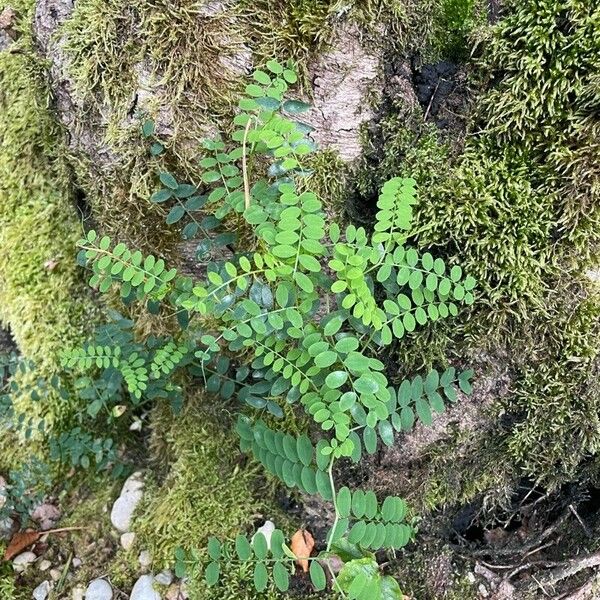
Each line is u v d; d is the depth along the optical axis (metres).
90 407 0.41
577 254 0.31
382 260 0.30
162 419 0.42
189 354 0.37
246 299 0.31
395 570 0.36
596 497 0.36
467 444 0.35
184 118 0.32
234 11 0.31
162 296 0.33
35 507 0.43
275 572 0.29
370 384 0.29
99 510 0.42
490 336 0.32
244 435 0.34
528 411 0.33
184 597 0.37
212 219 0.34
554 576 0.34
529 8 0.29
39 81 0.37
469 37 0.31
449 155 0.32
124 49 0.32
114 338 0.38
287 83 0.32
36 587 0.40
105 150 0.34
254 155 0.33
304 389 0.31
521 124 0.30
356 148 0.34
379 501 0.36
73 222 0.44
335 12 0.30
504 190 0.31
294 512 0.38
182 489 0.39
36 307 0.45
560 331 0.32
